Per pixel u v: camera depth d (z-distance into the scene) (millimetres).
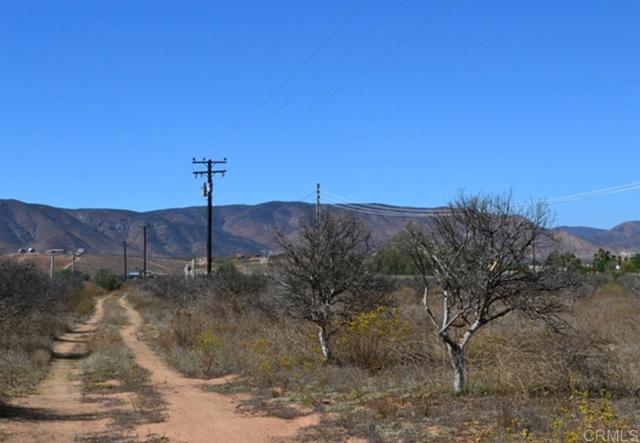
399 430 10641
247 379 17891
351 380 15883
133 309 63031
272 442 10773
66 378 20047
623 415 10172
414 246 13656
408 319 19484
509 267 12555
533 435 9438
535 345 13953
